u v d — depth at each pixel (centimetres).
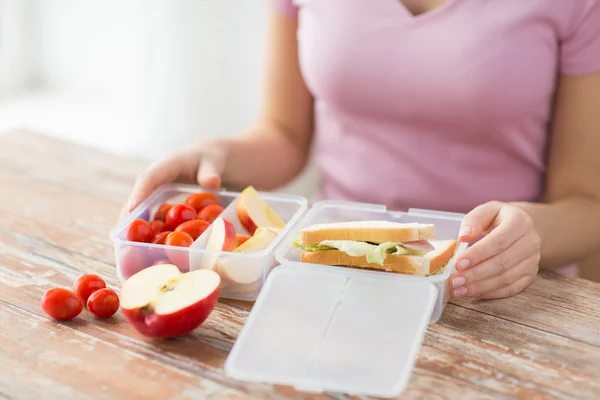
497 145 131
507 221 98
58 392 78
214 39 251
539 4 121
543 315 93
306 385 77
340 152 144
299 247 94
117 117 295
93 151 147
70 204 125
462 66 125
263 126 150
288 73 148
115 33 293
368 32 129
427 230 90
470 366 83
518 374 82
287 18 145
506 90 125
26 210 122
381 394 75
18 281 101
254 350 81
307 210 117
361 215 109
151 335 87
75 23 304
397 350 80
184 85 262
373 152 139
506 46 123
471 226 97
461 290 95
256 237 97
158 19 263
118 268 99
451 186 135
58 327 90
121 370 82
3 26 306
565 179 126
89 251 109
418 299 86
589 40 121
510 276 96
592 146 123
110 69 303
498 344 87
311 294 88
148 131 278
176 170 117
